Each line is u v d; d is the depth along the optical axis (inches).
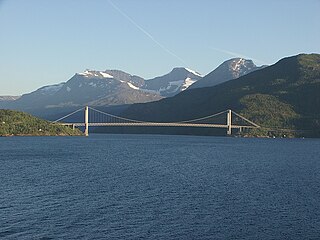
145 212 2292.1
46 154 6018.7
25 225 2047.2
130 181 3321.9
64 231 1966.0
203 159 5403.5
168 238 1889.8
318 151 7194.9
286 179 3508.9
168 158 5497.1
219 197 2687.0
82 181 3307.1
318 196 2746.1
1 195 2699.3
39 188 2965.1
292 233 1978.3
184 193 2812.5
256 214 2274.9
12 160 5059.1
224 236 1926.7
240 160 5310.0
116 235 1919.3
